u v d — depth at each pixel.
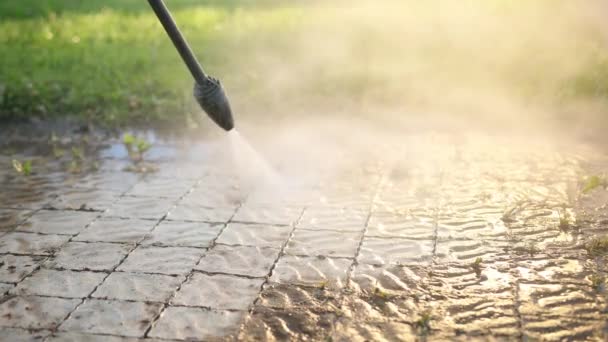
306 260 1.57
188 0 4.20
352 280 1.50
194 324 1.40
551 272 1.51
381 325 1.39
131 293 1.49
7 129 2.31
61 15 3.96
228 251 1.61
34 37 3.32
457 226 1.67
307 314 1.42
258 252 1.60
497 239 1.62
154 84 2.56
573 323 1.38
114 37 3.29
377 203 1.78
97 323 1.41
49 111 2.41
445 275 1.51
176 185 1.90
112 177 1.96
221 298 1.47
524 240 1.61
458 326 1.38
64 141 2.21
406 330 1.37
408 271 1.53
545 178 1.87
